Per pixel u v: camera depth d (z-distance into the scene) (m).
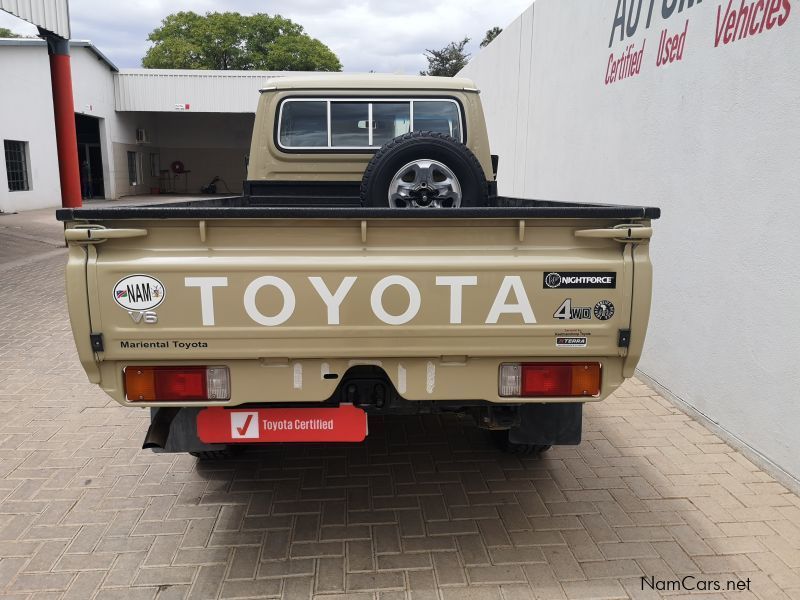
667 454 3.90
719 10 4.05
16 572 2.77
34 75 19.48
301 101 4.52
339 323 2.49
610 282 2.50
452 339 2.52
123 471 3.72
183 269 2.43
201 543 3.00
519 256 2.50
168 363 2.54
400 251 2.49
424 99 4.54
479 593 2.65
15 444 4.08
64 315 7.54
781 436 3.56
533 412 3.02
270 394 2.57
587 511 3.28
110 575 2.76
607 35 5.65
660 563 2.85
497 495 3.45
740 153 3.87
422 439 4.19
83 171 26.31
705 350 4.26
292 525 3.16
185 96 25.92
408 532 3.10
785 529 3.11
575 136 6.40
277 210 2.39
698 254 4.31
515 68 8.81
